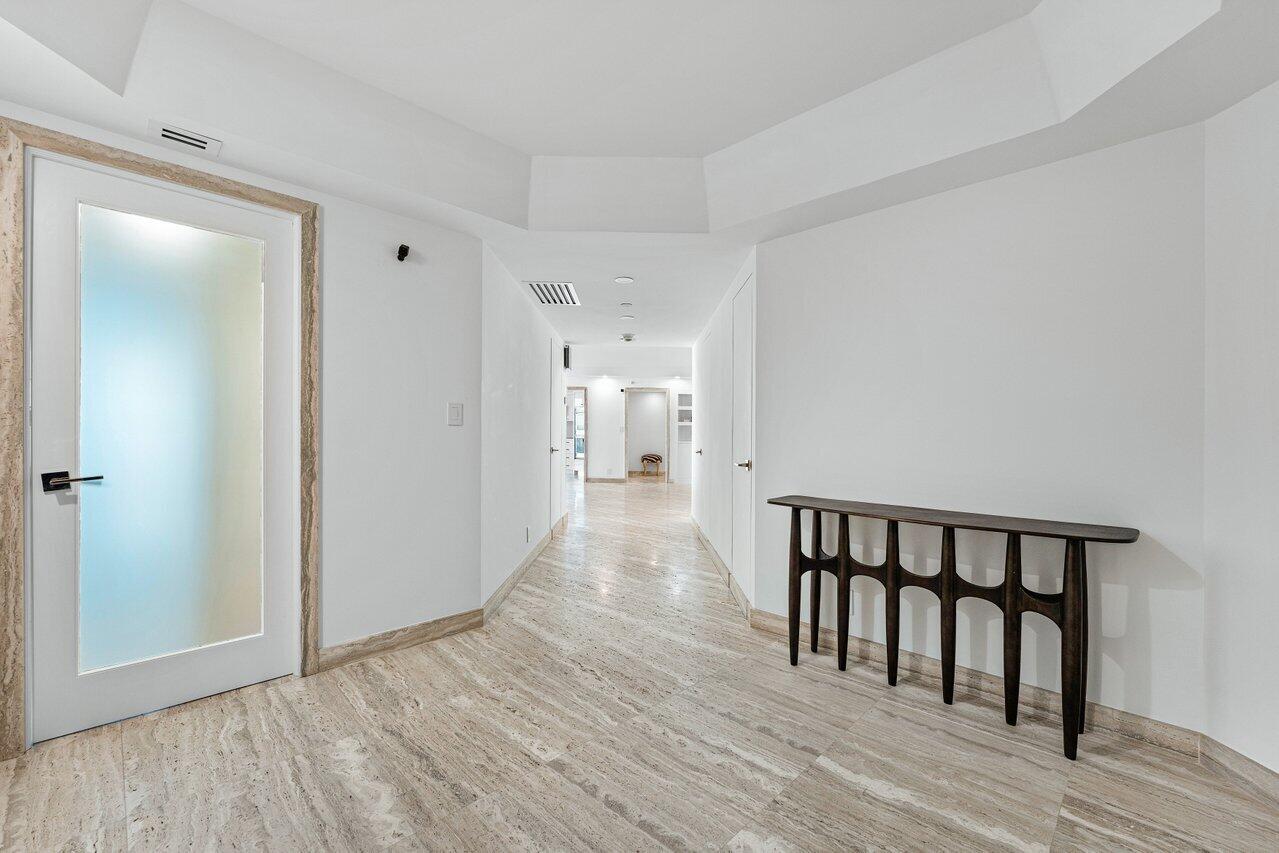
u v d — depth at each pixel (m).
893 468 2.66
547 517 5.61
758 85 2.24
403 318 2.83
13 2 1.46
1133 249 2.04
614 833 1.53
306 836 1.50
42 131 1.87
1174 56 1.55
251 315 2.38
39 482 1.89
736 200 2.86
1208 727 1.86
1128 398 2.05
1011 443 2.31
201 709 2.17
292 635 2.49
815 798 1.69
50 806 1.60
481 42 1.99
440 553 2.99
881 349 2.71
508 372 3.88
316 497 2.51
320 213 2.54
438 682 2.45
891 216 2.67
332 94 2.17
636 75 2.18
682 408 11.94
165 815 1.57
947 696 2.28
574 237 3.15
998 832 1.55
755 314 3.25
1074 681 1.90
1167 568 1.96
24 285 1.86
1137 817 1.61
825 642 2.89
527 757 1.88
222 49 1.89
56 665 1.93
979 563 2.40
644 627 3.21
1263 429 1.73
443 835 1.51
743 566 3.61
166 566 2.17
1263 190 1.73
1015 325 2.30
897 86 2.17
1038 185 2.25
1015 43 1.90
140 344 2.11
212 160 2.23
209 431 2.27
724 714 2.19
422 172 2.53
